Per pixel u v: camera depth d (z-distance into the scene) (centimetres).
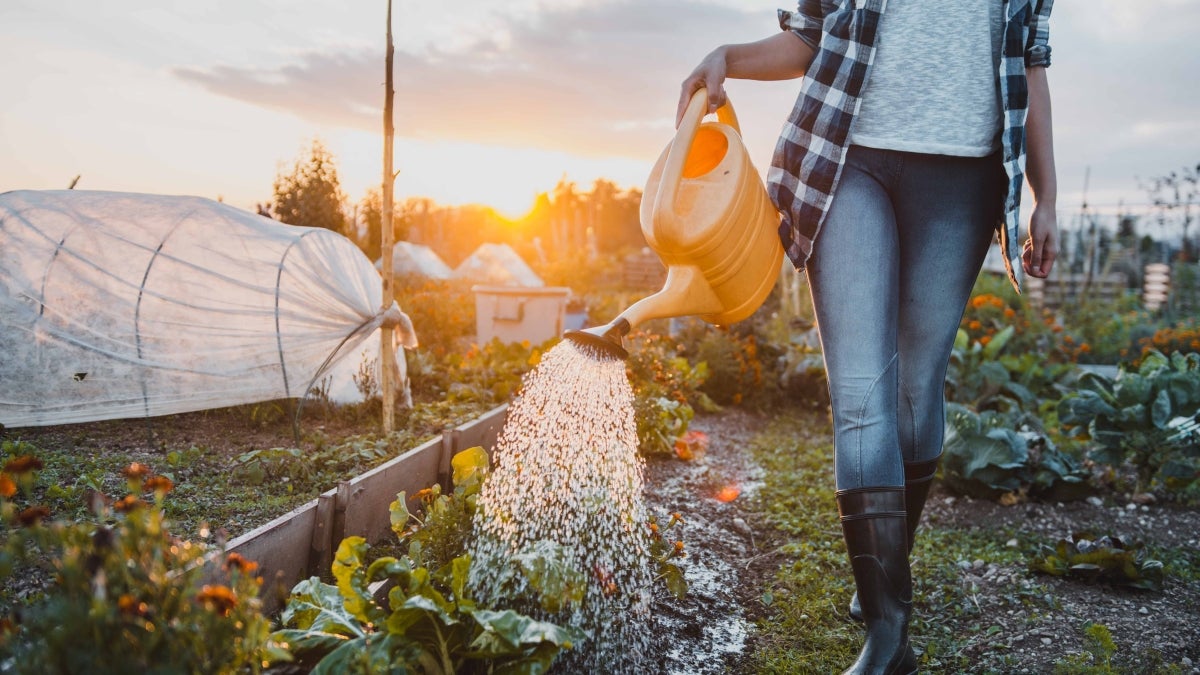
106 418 435
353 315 459
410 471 322
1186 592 296
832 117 193
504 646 160
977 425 430
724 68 198
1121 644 248
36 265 430
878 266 192
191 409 452
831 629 254
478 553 206
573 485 231
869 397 190
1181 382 437
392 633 163
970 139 191
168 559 148
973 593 293
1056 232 199
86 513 270
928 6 190
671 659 228
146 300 445
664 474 429
